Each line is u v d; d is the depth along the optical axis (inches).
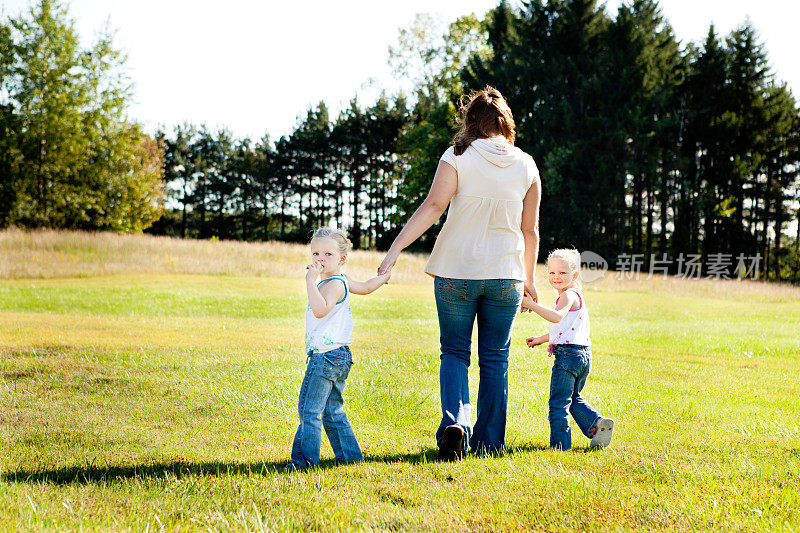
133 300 559.8
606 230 1579.7
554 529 93.4
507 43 1632.6
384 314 525.3
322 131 2662.4
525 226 145.9
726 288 965.8
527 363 279.6
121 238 1006.4
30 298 546.3
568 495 107.0
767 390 225.8
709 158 1670.8
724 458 133.9
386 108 2583.7
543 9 1608.0
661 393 217.2
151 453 137.2
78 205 1409.9
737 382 243.1
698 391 221.1
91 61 1405.0
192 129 2696.9
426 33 1745.8
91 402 184.9
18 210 1341.0
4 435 148.6
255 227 2704.2
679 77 1633.9
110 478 117.8
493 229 137.1
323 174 2689.5
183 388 206.4
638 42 1537.9
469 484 114.2
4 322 375.6
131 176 1483.8
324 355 130.7
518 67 1536.7
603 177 1430.9
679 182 1604.3
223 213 2694.4
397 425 168.2
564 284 159.3
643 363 293.4
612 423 145.6
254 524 91.5
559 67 1507.1
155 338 329.7
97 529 87.1
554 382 153.9
